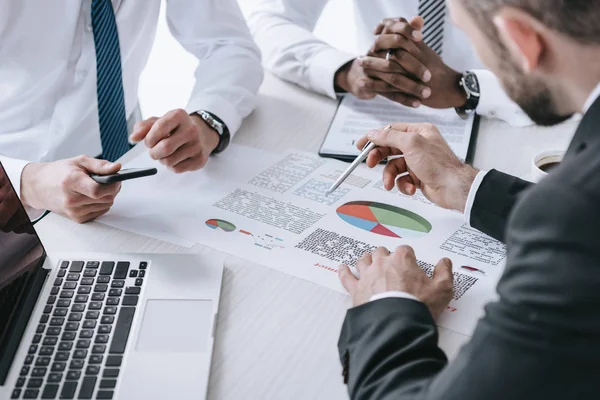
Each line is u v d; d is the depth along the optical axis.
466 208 0.91
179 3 1.38
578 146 0.55
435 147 0.96
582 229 0.48
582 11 0.49
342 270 0.83
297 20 1.51
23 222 0.80
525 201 0.53
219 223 0.95
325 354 0.73
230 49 1.33
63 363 0.71
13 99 1.32
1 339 0.70
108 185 0.94
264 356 0.73
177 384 0.69
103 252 0.88
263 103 1.30
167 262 0.86
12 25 1.23
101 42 1.23
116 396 0.67
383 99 1.29
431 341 0.65
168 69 2.63
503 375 0.51
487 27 0.57
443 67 1.25
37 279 0.81
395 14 1.53
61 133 1.36
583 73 0.54
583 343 0.48
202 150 1.07
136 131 1.08
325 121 1.23
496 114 1.20
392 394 0.60
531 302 0.49
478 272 0.84
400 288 0.75
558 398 0.49
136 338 0.74
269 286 0.83
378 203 0.99
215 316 0.77
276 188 1.03
